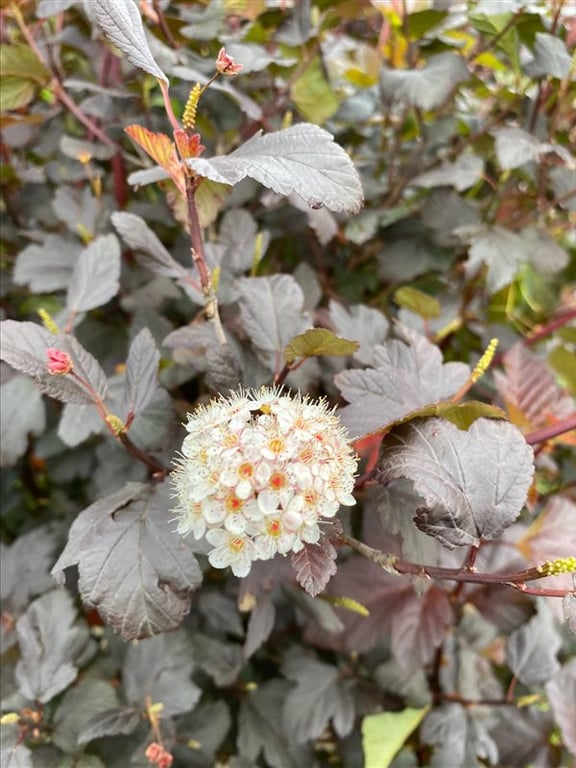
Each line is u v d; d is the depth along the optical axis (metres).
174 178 0.15
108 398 0.20
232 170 0.13
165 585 0.14
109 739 0.19
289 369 0.16
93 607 0.14
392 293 0.28
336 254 0.29
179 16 0.24
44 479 0.32
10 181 0.27
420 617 0.20
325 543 0.13
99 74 0.27
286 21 0.23
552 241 0.25
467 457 0.14
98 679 0.20
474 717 0.22
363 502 0.21
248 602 0.18
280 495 0.12
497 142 0.21
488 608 0.21
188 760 0.22
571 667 0.22
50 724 0.19
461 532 0.13
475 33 0.27
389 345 0.18
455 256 0.27
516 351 0.21
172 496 0.14
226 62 0.14
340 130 0.28
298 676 0.23
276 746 0.23
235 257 0.21
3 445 0.20
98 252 0.21
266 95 0.27
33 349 0.16
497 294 0.28
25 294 0.28
